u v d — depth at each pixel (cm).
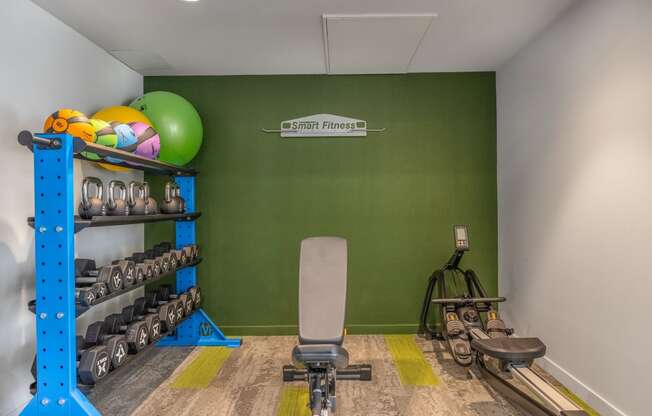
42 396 187
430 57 331
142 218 257
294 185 370
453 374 283
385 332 369
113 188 237
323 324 187
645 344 196
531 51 302
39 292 187
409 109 370
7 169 218
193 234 351
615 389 217
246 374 287
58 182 186
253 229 370
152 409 239
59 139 186
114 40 289
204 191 369
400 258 371
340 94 370
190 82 369
